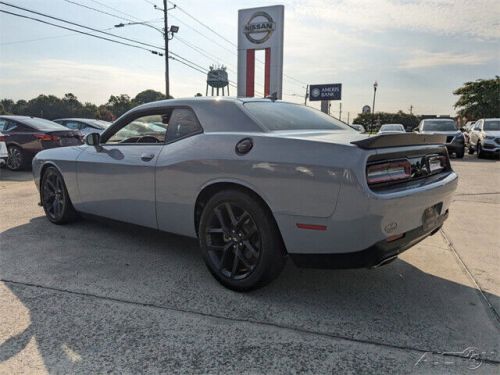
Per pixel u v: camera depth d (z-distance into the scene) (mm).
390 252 2723
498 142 15125
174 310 2877
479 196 7219
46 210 5105
